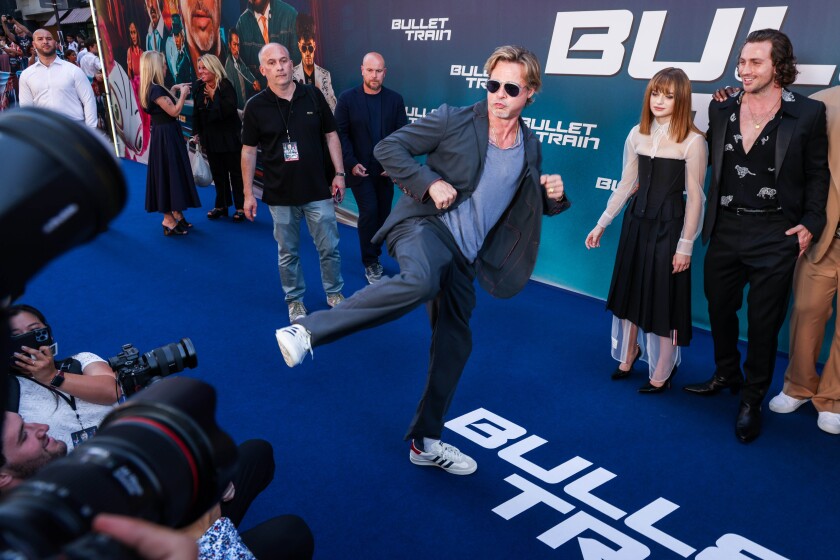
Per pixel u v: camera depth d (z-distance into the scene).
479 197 2.54
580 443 3.19
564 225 4.95
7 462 1.60
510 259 2.75
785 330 4.04
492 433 3.27
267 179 4.38
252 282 5.34
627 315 3.56
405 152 2.48
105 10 9.82
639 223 3.42
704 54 3.99
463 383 3.74
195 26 7.81
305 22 6.39
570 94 4.68
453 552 2.50
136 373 2.08
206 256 5.96
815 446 3.16
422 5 5.39
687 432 3.28
